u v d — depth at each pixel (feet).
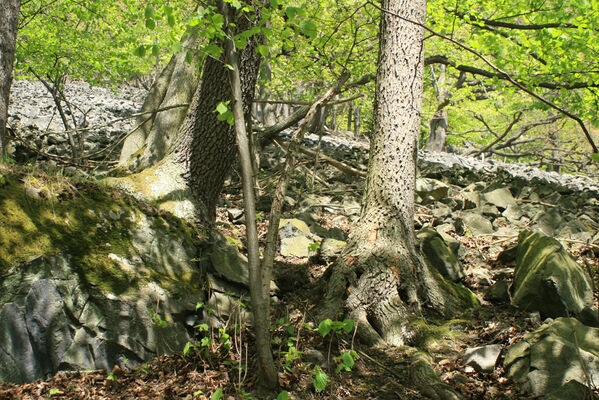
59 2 33.24
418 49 19.29
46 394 11.88
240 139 11.91
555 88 26.00
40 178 15.28
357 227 18.72
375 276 17.43
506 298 19.22
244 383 12.88
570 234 28.45
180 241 17.34
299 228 23.75
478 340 16.16
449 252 21.80
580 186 41.22
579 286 18.30
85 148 33.14
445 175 38.50
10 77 15.52
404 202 18.84
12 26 15.35
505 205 32.83
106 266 14.71
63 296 13.41
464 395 13.15
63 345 13.07
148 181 18.65
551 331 14.26
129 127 39.06
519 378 13.55
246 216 11.97
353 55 29.99
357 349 15.56
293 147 15.34
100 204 16.10
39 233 13.79
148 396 12.28
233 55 11.94
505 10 26.76
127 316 14.16
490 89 68.18
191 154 19.17
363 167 38.19
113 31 33.32
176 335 14.96
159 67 64.75
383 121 19.24
